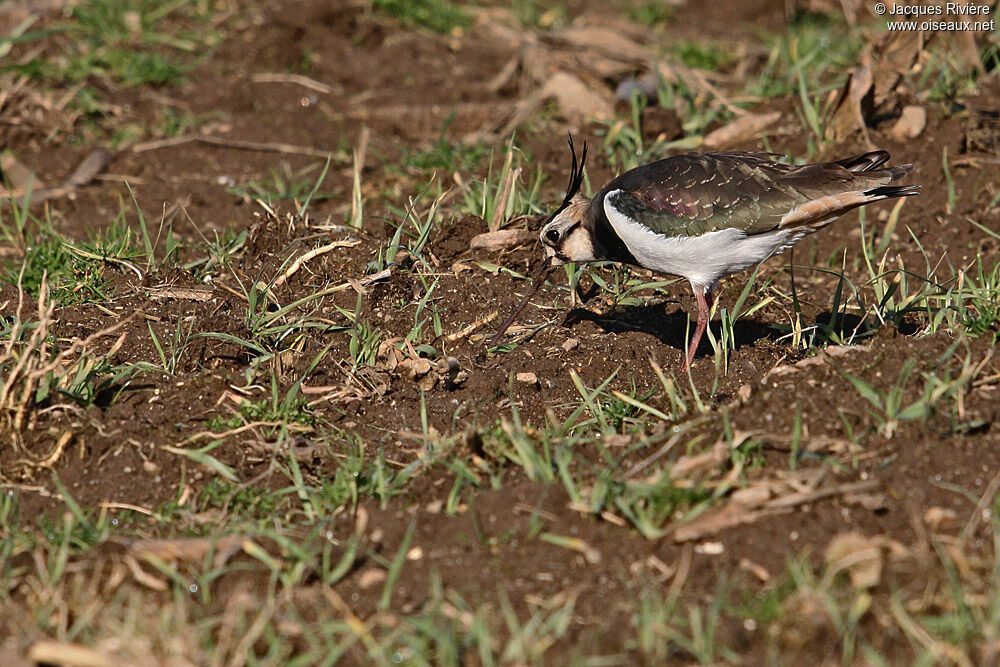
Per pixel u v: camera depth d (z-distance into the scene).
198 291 12.71
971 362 10.02
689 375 10.95
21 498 9.47
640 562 8.38
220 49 21.11
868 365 10.10
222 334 11.19
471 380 11.37
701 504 8.68
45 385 10.27
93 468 9.84
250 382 10.95
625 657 7.51
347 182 16.78
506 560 8.50
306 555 8.34
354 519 9.09
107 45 20.77
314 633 7.84
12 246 15.00
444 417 10.80
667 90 18.17
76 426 10.05
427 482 9.48
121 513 9.40
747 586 8.05
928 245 14.56
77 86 19.17
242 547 8.66
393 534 8.84
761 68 20.75
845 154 16.08
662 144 16.81
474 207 14.63
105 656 7.40
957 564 8.01
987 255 14.27
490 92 20.05
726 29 23.59
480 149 17.16
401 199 16.03
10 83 19.02
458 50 22.19
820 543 8.34
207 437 10.14
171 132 18.34
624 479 9.05
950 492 8.70
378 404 10.98
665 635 7.57
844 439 9.31
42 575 8.34
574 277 13.05
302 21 21.78
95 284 12.98
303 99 19.70
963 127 16.47
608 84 19.64
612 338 12.30
